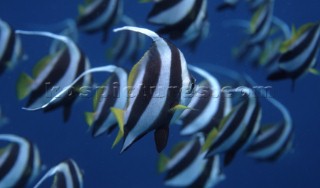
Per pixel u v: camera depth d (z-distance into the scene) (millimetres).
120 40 2855
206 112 1641
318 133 8414
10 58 2039
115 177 6840
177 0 1620
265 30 2672
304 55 1727
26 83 1610
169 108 1234
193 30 1655
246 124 1609
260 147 2219
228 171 6844
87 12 2350
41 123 7309
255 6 2848
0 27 2002
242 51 3295
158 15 1627
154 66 1224
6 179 1660
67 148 7035
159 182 6820
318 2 11789
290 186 6688
